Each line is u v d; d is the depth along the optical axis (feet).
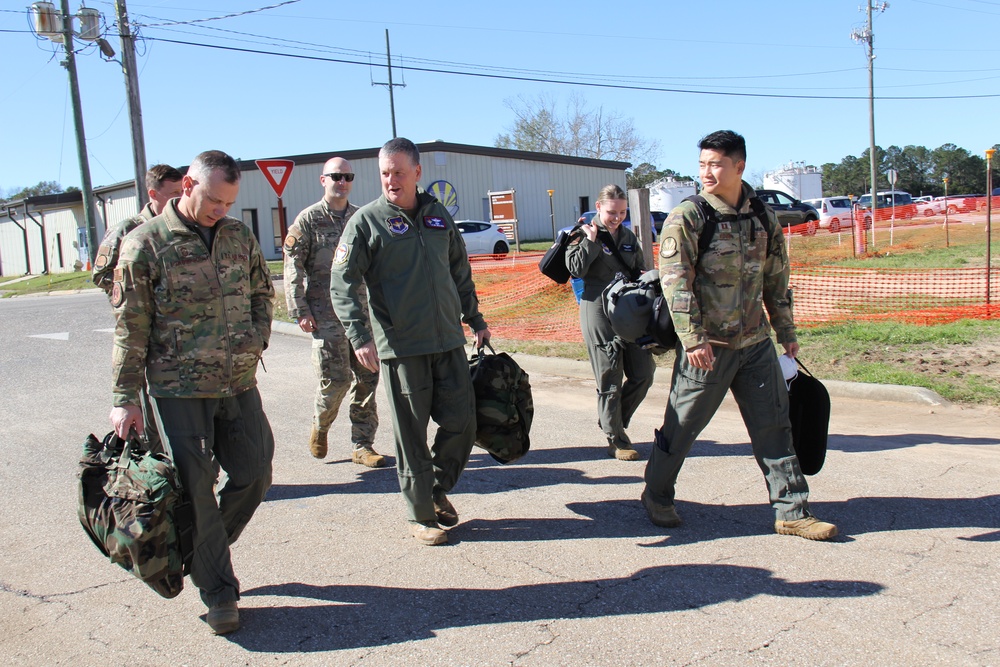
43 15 62.64
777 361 13.15
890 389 22.00
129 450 10.39
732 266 12.51
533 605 11.18
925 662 9.35
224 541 10.91
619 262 17.24
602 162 139.33
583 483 16.43
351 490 16.60
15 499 16.61
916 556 12.19
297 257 17.19
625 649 9.89
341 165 17.40
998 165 223.10
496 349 31.55
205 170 10.55
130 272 10.39
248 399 11.51
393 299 12.94
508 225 99.30
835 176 291.17
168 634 10.85
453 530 14.17
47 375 30.09
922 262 51.78
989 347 25.41
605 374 17.51
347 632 10.67
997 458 16.67
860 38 115.85
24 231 139.13
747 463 17.16
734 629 10.27
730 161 12.37
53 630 11.07
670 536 13.42
